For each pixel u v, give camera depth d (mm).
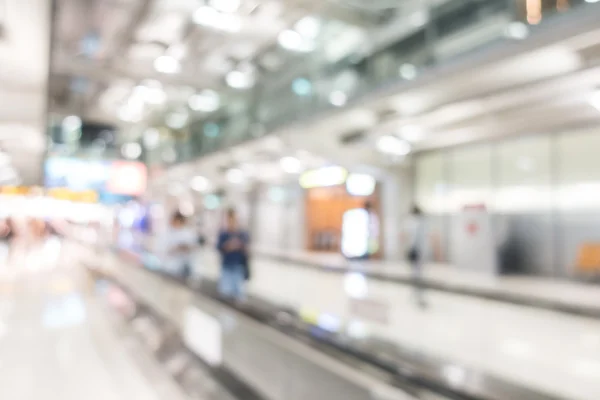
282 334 2883
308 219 18641
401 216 14156
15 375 4324
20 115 8398
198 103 18609
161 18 11773
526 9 6859
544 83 6742
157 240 12750
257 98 17156
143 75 14172
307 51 14453
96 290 9875
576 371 4770
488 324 6730
